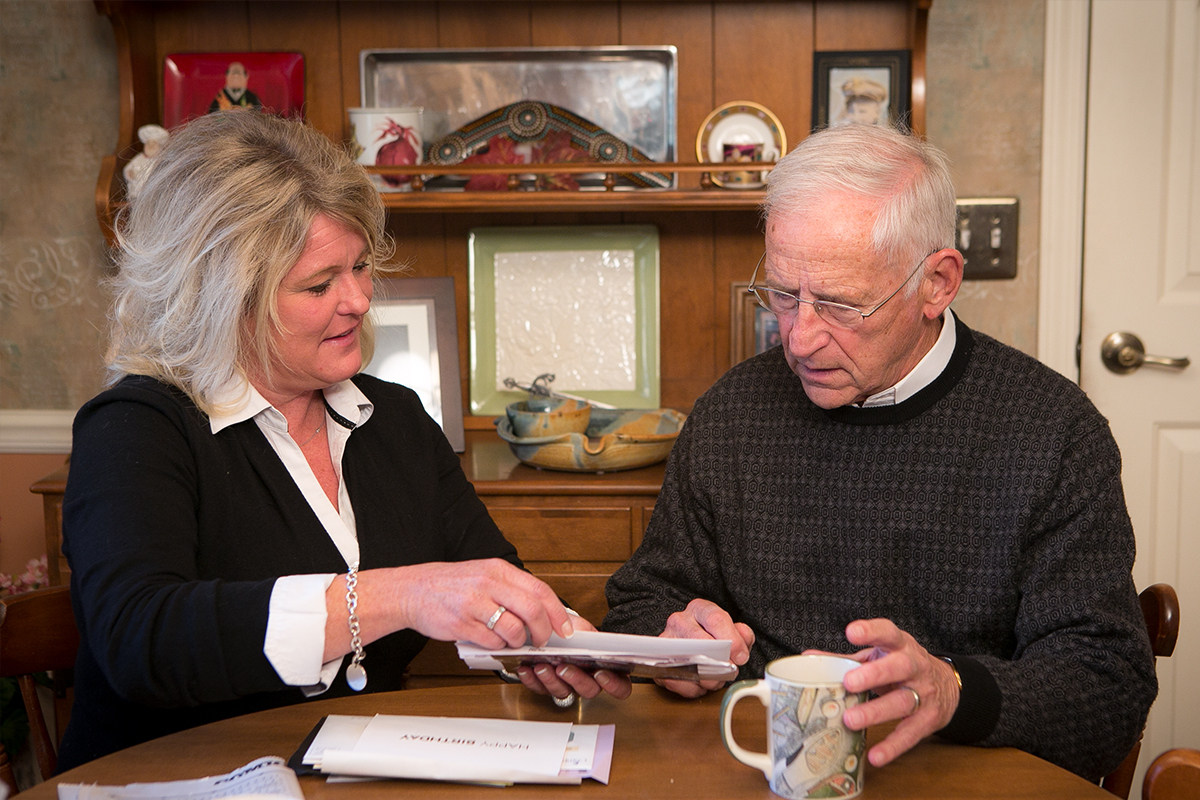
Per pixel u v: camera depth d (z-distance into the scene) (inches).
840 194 43.9
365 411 52.0
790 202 44.8
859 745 34.4
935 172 46.0
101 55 84.1
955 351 49.3
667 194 75.6
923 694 35.7
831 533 50.6
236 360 46.2
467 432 87.6
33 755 85.0
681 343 87.4
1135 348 84.0
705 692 43.8
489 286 87.1
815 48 82.7
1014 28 81.4
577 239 86.4
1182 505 85.9
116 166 77.5
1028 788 35.3
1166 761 30.7
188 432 44.9
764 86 83.4
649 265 86.0
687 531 54.2
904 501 49.3
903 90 81.3
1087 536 46.2
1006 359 49.6
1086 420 47.9
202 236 43.7
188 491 43.9
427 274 87.5
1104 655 43.1
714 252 86.2
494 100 84.4
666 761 37.3
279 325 44.9
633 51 83.3
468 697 43.5
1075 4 80.6
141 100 81.6
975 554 48.3
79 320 87.1
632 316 86.7
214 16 83.8
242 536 45.8
